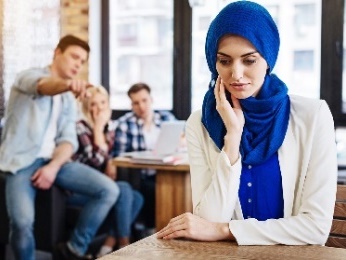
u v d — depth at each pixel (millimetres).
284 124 1396
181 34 4809
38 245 3209
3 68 4477
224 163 1361
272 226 1285
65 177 3201
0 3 4480
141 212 3793
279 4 4383
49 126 3279
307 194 1345
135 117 3936
